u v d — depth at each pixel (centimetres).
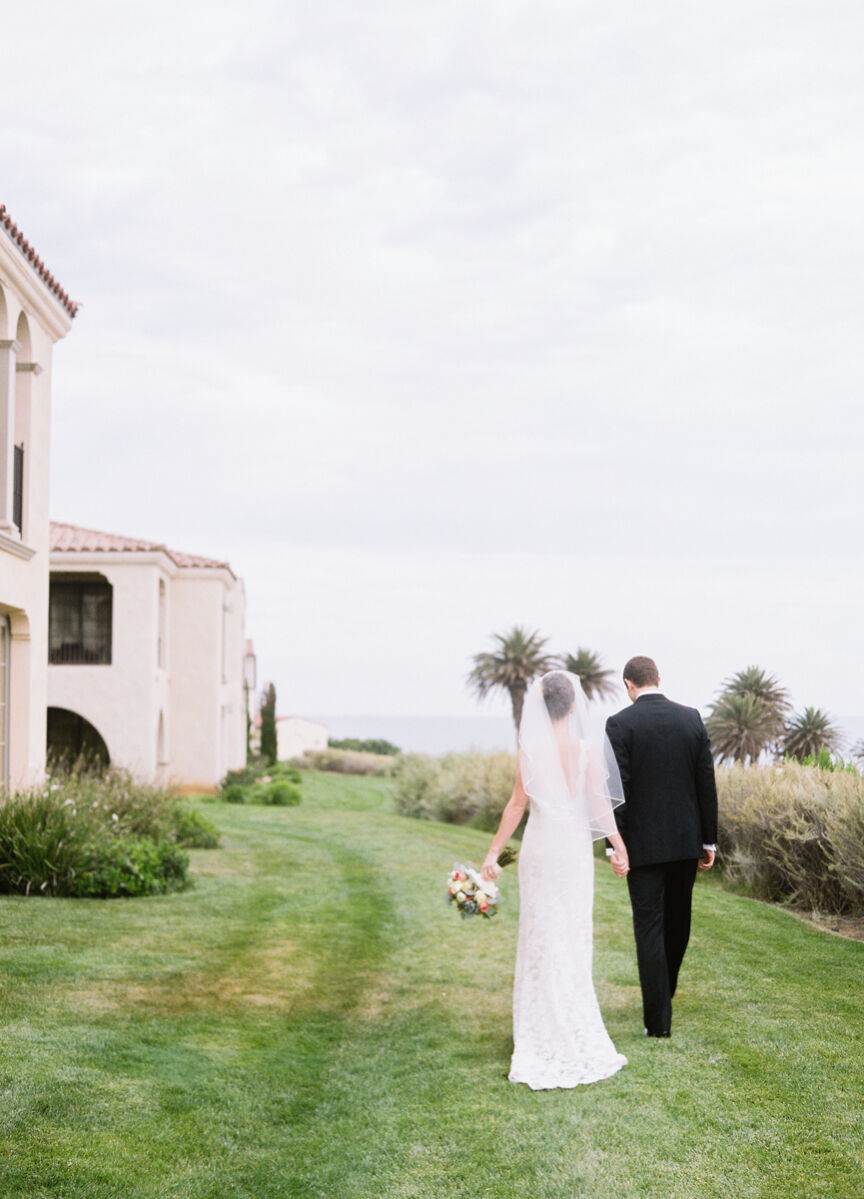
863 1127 360
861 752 1148
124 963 687
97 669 2477
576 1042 443
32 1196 327
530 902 462
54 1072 439
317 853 1411
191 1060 488
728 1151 347
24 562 1197
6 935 748
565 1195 326
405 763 2489
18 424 1217
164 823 1418
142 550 2466
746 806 980
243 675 3666
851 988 568
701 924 767
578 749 472
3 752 1201
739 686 1856
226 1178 358
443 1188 342
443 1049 517
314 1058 516
